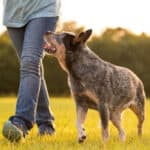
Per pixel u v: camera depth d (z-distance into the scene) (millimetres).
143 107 14133
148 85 58094
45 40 11914
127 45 59906
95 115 24719
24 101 11625
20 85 11734
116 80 12742
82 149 10836
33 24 11820
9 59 60406
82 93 12312
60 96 57969
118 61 59500
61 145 11375
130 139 12711
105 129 12258
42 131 13039
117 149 10969
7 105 36094
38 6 11859
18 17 12141
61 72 58312
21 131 11523
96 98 12320
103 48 59375
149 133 14992
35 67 11703
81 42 12359
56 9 11992
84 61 12281
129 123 18953
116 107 13008
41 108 13078
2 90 60562
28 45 11719
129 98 13445
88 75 12234
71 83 12438
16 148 10875
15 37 12469
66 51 12273
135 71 58969
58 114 23906
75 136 13398
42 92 12961
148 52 59406
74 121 18984
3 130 11617
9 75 60406
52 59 58125
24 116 11641
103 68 12430
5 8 12344
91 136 13602
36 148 10883
